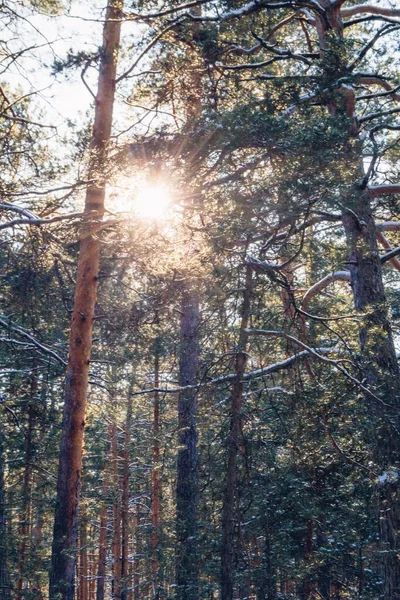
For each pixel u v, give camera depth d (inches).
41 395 658.8
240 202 328.2
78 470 445.1
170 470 863.7
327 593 540.1
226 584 392.8
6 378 673.6
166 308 466.6
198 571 457.7
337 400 429.1
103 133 456.8
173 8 404.2
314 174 331.9
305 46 584.7
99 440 871.1
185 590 452.1
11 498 644.7
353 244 458.9
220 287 391.5
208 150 335.6
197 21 411.5
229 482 406.6
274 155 342.3
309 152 327.3
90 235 410.0
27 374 642.8
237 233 340.5
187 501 546.6
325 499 482.9
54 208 401.4
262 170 349.1
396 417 422.9
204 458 499.5
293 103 374.6
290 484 441.7
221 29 391.2
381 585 446.0
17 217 406.0
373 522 484.1
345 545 477.1
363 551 491.2
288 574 461.7
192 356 601.6
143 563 829.2
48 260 453.7
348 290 673.0
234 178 334.0
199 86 398.6
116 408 767.7
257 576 442.3
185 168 338.3
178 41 402.6
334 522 479.8
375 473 426.3
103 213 398.0
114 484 764.6
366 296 472.7
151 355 582.6
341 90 431.2
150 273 409.4
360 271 479.8
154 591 631.8
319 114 374.6
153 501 831.1
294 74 409.4
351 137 379.6
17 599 563.2
